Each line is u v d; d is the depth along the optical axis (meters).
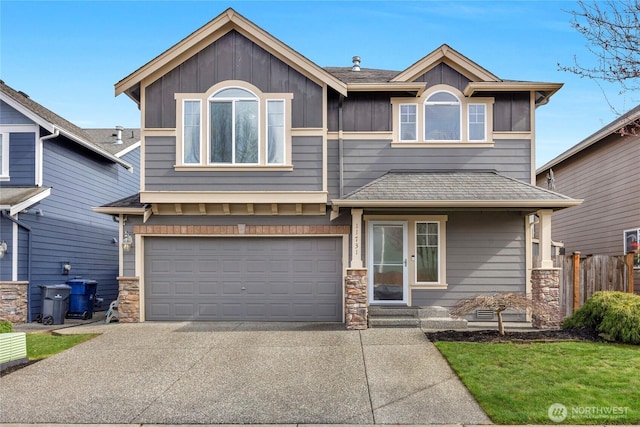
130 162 20.72
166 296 12.70
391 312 11.96
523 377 7.25
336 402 6.69
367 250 12.75
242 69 12.40
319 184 12.28
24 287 13.70
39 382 7.61
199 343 9.92
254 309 12.69
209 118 12.38
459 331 10.59
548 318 11.38
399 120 13.09
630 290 12.09
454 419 6.08
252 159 12.29
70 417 6.25
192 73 12.42
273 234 12.64
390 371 7.94
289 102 12.34
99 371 8.15
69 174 16.12
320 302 12.69
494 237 12.77
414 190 11.66
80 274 16.67
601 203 16.98
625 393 6.56
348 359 8.63
